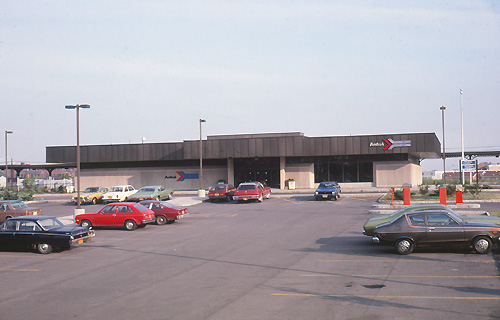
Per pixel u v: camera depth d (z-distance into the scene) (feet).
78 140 103.91
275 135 197.77
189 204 134.92
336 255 52.70
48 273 47.26
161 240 69.15
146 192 139.85
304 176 191.01
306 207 116.47
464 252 52.70
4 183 301.22
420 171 227.40
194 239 68.74
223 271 45.32
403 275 41.65
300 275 42.73
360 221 84.84
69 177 310.24
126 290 38.78
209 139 195.31
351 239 64.44
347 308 31.83
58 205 145.38
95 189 150.92
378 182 184.65
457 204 102.27
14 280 44.21
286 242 63.00
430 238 51.80
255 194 135.44
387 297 34.42
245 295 35.94
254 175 194.90
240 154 182.39
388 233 52.80
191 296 36.04
